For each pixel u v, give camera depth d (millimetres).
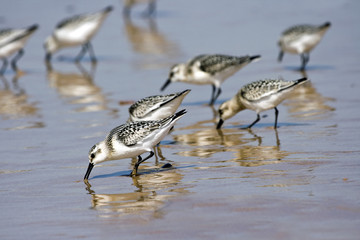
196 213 8672
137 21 34688
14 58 26422
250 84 14156
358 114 14773
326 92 17625
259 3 36188
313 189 9406
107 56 26641
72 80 22266
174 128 14883
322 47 24938
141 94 19062
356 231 7641
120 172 11445
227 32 28812
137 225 8383
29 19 34125
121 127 11297
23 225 8680
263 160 11492
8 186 10797
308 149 12031
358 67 20922
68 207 9430
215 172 10875
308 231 7727
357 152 11523
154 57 25062
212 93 17750
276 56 23891
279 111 15891
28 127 15703
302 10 33094
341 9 32531
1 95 20219
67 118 16500
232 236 7719
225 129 14508
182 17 34438
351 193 9086
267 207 8703
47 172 11633
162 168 11453
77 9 36938
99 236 8070
